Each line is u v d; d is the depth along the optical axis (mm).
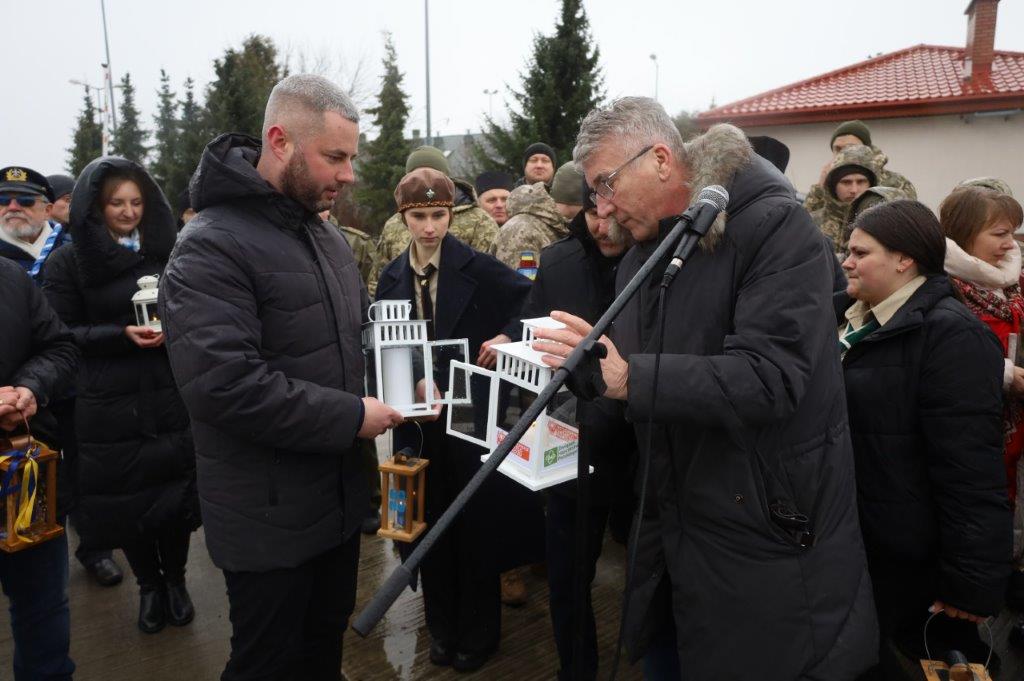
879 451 1781
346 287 1845
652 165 1414
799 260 1310
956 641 1932
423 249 2387
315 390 1604
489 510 2287
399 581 1053
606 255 2113
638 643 1574
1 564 1915
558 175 2914
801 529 1355
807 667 1354
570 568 2041
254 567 1619
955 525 1680
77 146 24469
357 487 1817
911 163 11156
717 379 1258
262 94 17422
